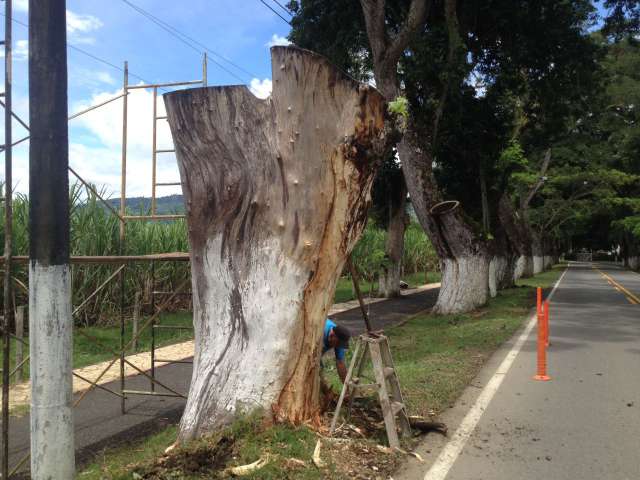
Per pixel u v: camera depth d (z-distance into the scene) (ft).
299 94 14.74
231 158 15.20
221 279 15.43
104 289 41.70
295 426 15.07
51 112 10.95
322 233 15.16
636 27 51.03
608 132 108.06
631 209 131.75
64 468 11.07
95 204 43.21
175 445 15.06
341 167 15.16
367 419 17.79
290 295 15.07
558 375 26.09
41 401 10.93
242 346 15.15
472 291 50.72
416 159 48.11
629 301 66.03
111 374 27.07
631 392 23.03
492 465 15.16
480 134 55.47
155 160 27.89
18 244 34.96
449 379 24.23
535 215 126.72
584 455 15.98
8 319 12.59
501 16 50.72
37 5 10.89
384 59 45.06
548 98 56.75
